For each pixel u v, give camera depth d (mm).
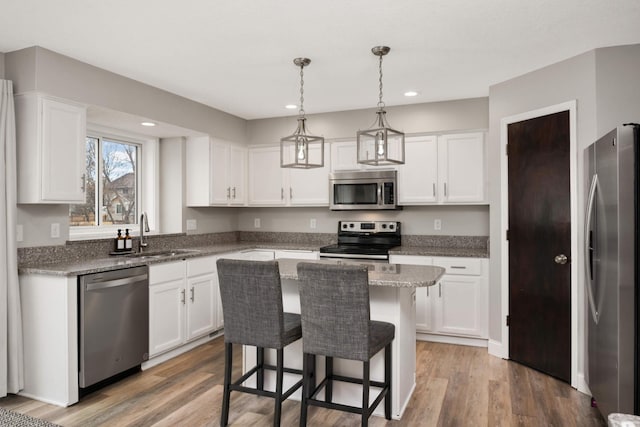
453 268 3967
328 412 2678
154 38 2736
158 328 3412
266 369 2846
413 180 4410
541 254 3320
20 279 2879
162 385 3059
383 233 4742
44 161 2855
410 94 4059
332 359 2678
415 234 4688
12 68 2906
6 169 2770
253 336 2393
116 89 3400
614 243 2156
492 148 3738
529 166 3412
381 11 2387
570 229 3094
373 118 4594
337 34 2691
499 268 3674
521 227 3482
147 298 3293
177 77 3516
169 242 4332
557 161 3195
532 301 3395
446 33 2680
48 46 2848
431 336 4141
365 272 2121
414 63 3211
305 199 4910
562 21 2514
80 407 2713
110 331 2980
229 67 3285
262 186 5141
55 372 2750
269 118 5090
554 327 3221
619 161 2090
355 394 2697
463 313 3943
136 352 3195
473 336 3926
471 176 4195
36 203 2908
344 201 4648
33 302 2826
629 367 2092
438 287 4016
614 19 2484
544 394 2926
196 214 4766
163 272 3459
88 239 3477
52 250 3168
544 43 2836
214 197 4594
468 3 2295
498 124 3682
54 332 2750
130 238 3779
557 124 3193
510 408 2711
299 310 2852
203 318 3934
